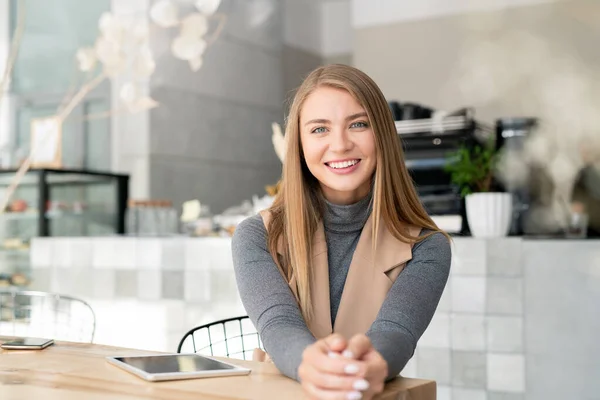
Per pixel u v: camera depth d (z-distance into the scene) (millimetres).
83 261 3592
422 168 4566
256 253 1261
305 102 1253
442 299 2865
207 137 5988
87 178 4371
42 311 3613
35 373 1068
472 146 4520
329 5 7445
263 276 1215
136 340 3453
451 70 5852
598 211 4668
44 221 3996
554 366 2740
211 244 3311
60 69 5793
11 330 3566
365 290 1252
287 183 1281
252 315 1181
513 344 2777
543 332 2754
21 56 5922
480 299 2814
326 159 1233
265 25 6695
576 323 2713
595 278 2693
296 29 7105
